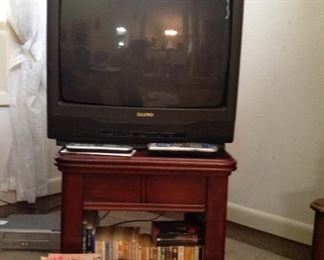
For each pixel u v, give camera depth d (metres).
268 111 1.91
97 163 1.21
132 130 1.31
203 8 1.27
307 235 1.77
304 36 1.76
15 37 2.01
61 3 1.25
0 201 2.08
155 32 1.27
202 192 1.26
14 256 1.68
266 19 1.88
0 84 2.00
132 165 1.22
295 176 1.83
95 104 1.30
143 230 1.97
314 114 1.75
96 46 1.27
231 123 1.32
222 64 1.30
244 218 2.00
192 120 1.31
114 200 1.25
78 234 1.25
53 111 1.28
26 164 2.08
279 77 1.86
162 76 1.29
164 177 1.25
